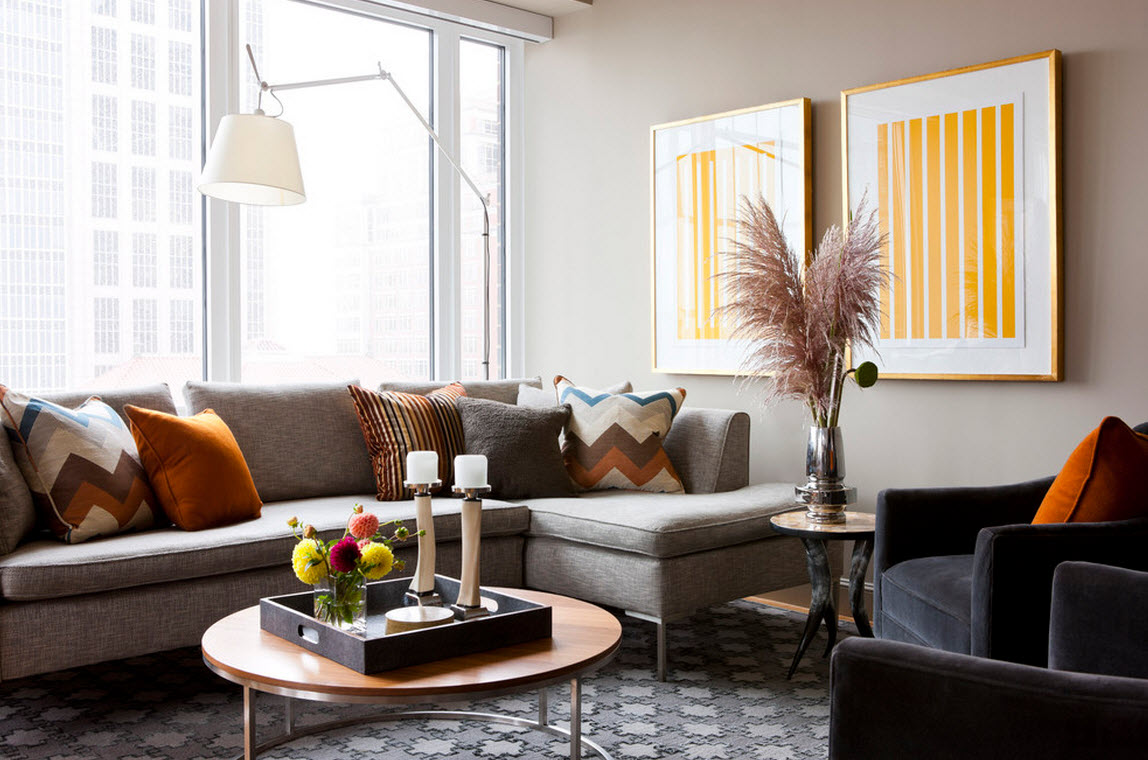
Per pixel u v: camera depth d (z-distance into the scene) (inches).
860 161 151.3
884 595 105.1
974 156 138.8
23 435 113.5
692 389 176.9
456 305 194.5
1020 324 134.6
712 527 125.8
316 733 97.8
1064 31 131.7
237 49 165.6
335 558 80.7
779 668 124.6
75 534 111.2
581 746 97.0
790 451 163.6
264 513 131.3
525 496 144.3
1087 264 130.1
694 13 174.9
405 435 146.1
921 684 53.2
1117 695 48.6
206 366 163.3
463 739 101.7
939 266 142.8
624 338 187.0
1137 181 125.6
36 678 120.9
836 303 123.0
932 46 144.6
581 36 193.3
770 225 128.2
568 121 195.8
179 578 109.4
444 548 132.4
